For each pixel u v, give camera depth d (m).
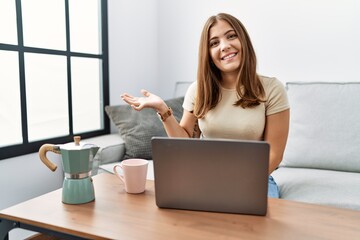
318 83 2.03
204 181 0.88
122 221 0.84
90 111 2.42
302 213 0.89
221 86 1.49
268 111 1.43
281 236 0.76
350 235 0.76
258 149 0.82
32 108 1.97
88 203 0.97
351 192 1.45
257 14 2.40
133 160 1.10
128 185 1.04
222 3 2.53
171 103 2.34
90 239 0.78
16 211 0.92
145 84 2.84
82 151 0.95
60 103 2.15
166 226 0.81
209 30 1.42
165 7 2.82
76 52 2.23
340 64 2.17
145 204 0.96
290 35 2.30
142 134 2.11
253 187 0.85
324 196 1.42
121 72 2.59
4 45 1.74
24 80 1.87
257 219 0.85
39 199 1.01
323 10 2.18
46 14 2.01
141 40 2.75
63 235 0.83
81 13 2.29
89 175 0.99
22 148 1.85
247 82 1.41
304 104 1.98
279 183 1.62
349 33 2.12
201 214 0.88
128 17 2.60
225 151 0.84
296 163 1.93
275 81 1.47
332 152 1.83
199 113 1.47
